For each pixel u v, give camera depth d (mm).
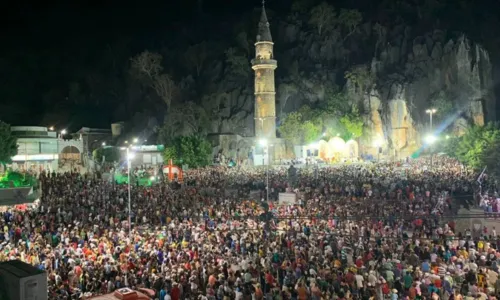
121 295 14180
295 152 95250
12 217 32906
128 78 120938
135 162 89250
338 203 37156
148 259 22406
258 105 92750
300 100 104250
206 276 19938
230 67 109250
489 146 52906
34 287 13117
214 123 100562
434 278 18938
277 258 22578
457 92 92312
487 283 19312
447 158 75375
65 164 82250
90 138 104438
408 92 96125
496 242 25266
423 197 38781
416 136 94688
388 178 48000
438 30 102438
